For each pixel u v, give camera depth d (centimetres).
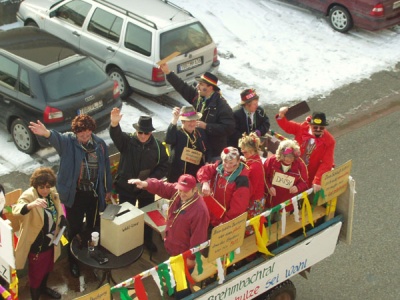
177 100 1489
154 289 813
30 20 1606
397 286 1006
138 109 1440
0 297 695
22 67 1242
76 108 1239
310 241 861
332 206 890
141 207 882
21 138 1260
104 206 844
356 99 1534
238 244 757
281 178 839
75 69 1269
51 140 798
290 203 818
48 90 1223
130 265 835
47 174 745
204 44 1457
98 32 1478
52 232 766
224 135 930
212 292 759
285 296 883
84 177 823
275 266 829
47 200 760
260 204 823
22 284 816
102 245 803
